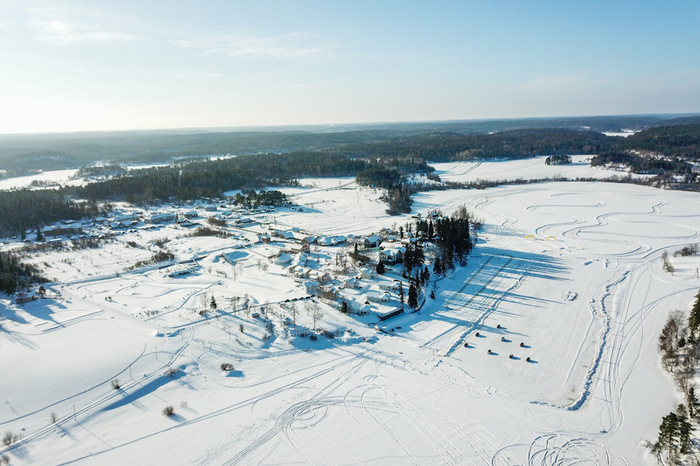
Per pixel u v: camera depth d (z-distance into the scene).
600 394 70.19
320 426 62.12
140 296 110.38
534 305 105.75
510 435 60.19
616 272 130.38
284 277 122.50
